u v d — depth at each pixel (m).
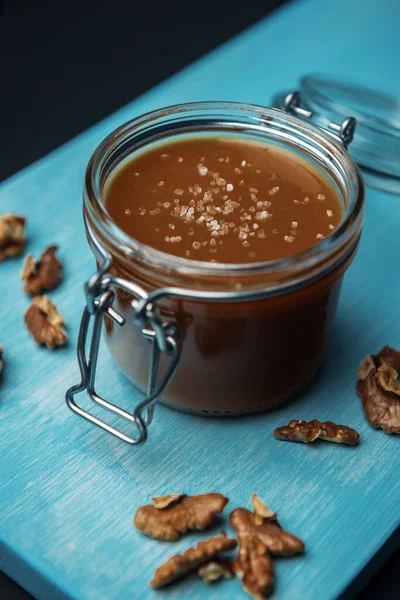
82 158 0.51
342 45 0.58
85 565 0.36
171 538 0.37
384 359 0.42
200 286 0.35
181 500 0.38
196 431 0.40
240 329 0.37
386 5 0.61
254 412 0.41
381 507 0.38
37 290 0.45
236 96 0.54
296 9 0.60
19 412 0.41
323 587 0.36
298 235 0.38
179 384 0.39
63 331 0.43
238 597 0.36
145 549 0.37
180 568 0.36
